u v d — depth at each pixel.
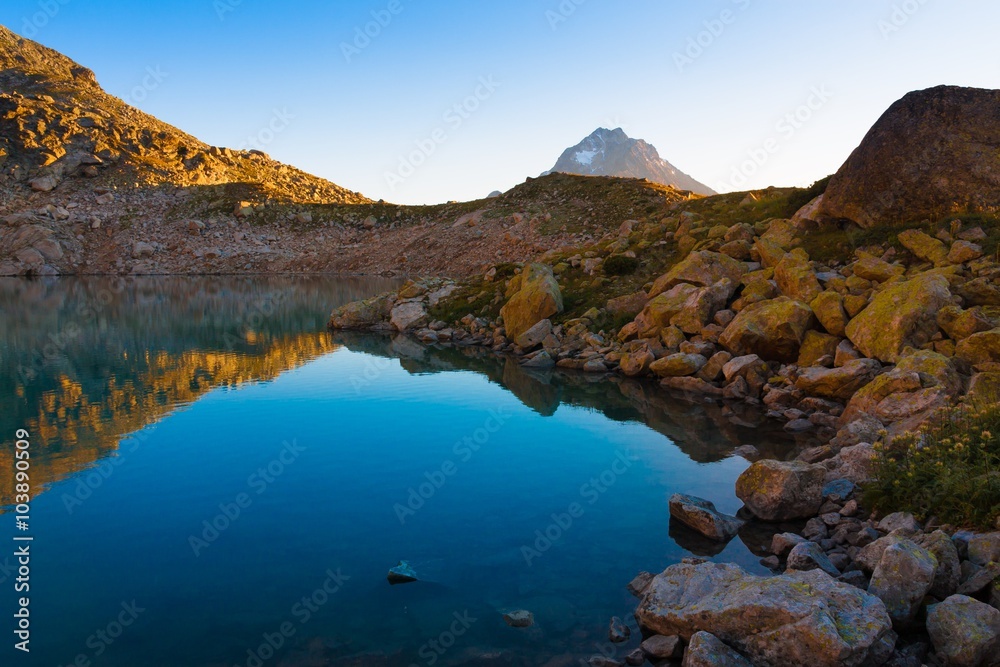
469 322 40.66
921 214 28.45
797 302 24.12
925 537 9.70
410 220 118.25
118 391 24.89
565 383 26.72
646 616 9.14
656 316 29.61
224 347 36.59
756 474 13.30
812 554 10.23
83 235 111.44
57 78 166.88
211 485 14.77
